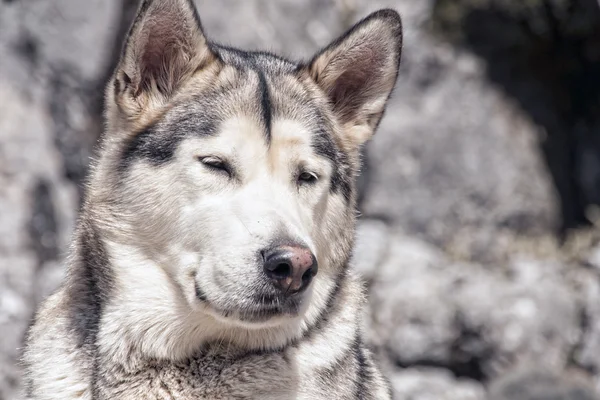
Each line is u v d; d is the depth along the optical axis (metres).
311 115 6.76
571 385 12.14
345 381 6.57
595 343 13.45
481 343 13.41
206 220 6.24
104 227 6.46
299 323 6.45
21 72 15.56
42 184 14.73
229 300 6.07
